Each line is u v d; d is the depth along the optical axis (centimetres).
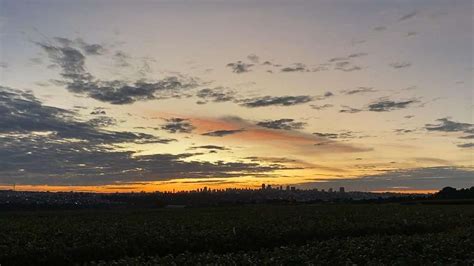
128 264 1667
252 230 2805
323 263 1638
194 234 2594
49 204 8475
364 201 10125
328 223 3309
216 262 1653
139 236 2512
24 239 2470
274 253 1838
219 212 5378
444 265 1590
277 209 6000
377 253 1831
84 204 8775
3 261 2080
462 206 6588
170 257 1756
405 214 4347
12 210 7369
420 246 2023
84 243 2342
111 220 3944
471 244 2031
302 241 2772
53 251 2170
